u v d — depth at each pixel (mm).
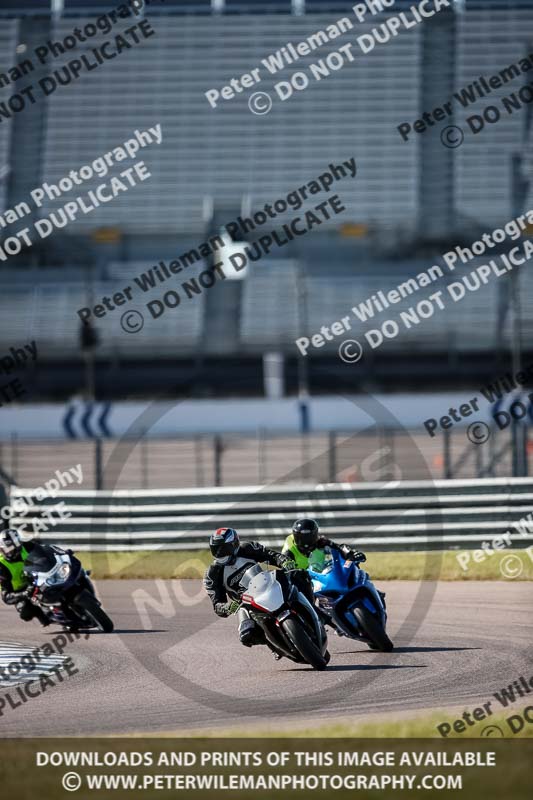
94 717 27812
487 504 59625
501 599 47375
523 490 59656
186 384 113062
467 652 35562
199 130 135500
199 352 114875
